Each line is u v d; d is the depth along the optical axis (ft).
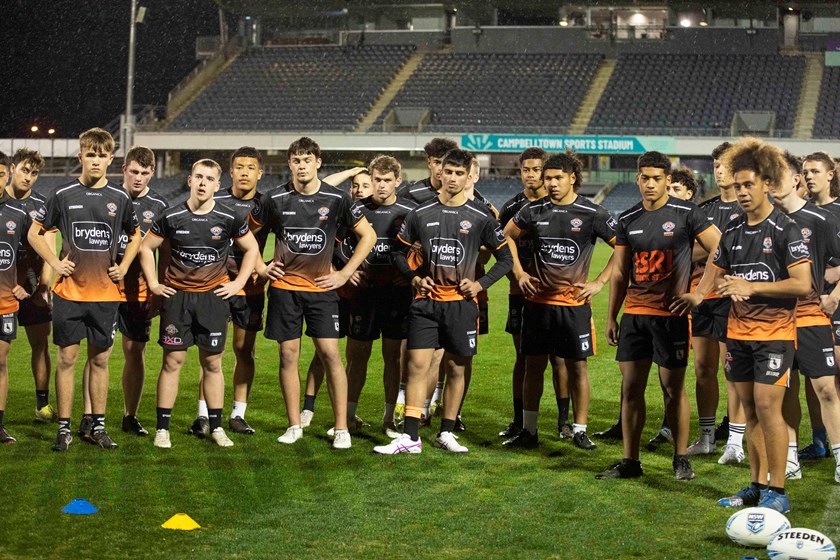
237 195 22.67
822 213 17.79
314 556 14.19
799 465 19.99
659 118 111.86
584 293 21.31
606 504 17.08
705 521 16.16
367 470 19.30
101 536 14.96
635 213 19.06
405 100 119.24
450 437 21.22
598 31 125.39
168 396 21.02
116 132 119.85
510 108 116.26
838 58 116.16
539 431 23.35
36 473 18.62
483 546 14.74
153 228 20.81
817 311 18.53
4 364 21.24
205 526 15.55
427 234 20.65
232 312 22.63
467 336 20.83
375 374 31.42
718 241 18.47
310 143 20.90
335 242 21.43
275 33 137.28
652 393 28.27
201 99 123.44
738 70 118.21
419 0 128.36
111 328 20.81
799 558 14.01
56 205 20.44
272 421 24.02
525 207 21.98
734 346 17.03
